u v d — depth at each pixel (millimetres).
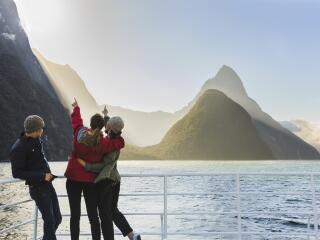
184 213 6199
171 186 69938
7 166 119875
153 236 21812
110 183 5414
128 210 36344
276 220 31266
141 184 71875
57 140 166750
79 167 5266
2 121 138875
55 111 177000
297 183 79875
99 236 5297
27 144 4797
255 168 185875
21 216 34156
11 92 151625
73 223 5250
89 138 5211
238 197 6242
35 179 4742
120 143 5426
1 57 163000
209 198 51406
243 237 19688
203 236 19359
